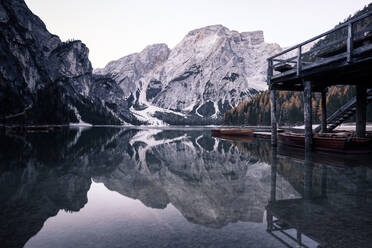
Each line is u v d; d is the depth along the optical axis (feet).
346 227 12.66
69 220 14.19
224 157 44.50
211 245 10.65
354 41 32.01
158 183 24.77
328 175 26.91
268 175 27.55
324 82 45.78
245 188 21.97
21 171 30.48
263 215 14.75
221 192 20.79
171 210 16.15
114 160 41.39
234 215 14.89
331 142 44.98
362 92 49.03
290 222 13.50
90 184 24.25
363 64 32.27
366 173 27.84
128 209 16.40
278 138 68.64
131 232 12.28
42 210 16.11
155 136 126.82
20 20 378.94
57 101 348.79
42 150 54.03
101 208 16.65
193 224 13.41
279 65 48.93
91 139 95.91
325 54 38.52
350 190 20.48
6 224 13.53
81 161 39.58
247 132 115.03
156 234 12.03
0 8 338.95
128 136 125.49
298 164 34.47
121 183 24.88
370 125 155.12
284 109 329.52
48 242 11.10
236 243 10.86
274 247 10.41
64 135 119.85
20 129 191.52
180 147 65.46
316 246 10.46
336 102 253.44
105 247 10.52
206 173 30.07
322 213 14.94
